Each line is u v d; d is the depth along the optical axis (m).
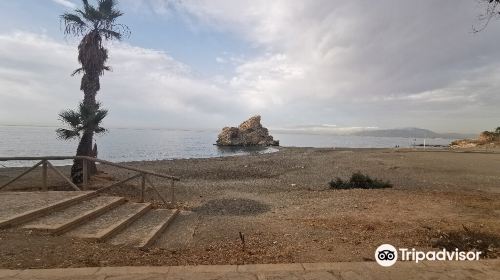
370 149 64.19
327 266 5.10
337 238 7.82
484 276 4.81
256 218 11.12
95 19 17.22
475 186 19.64
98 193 11.05
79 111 16.22
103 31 17.41
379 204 12.25
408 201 12.69
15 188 14.23
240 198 15.16
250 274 4.75
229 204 13.70
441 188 18.69
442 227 8.62
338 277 4.72
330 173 26.69
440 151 53.31
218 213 12.12
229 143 86.50
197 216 11.23
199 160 37.69
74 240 6.70
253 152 61.59
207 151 64.38
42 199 9.24
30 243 6.11
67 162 38.84
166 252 6.78
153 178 22.17
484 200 13.02
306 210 12.16
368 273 4.87
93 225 8.10
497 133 79.50
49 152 45.50
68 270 4.73
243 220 10.75
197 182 21.36
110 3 17.47
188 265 5.24
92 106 16.77
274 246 7.30
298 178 23.81
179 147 76.31
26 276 4.52
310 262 5.71
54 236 6.79
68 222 7.51
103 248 6.43
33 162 37.62
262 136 92.25
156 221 9.65
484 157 40.72
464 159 38.19
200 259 6.11
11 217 7.19
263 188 18.86
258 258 6.18
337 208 12.05
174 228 9.55
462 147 74.31
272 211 12.44
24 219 7.41
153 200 14.36
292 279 4.62
